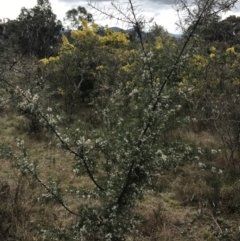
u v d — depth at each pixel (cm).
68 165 591
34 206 421
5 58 589
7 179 476
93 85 1017
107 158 289
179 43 280
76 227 283
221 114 633
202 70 691
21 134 773
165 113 268
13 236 361
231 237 373
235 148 630
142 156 261
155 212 418
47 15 1641
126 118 283
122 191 274
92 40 1060
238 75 736
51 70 949
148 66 279
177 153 278
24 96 283
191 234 393
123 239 279
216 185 504
